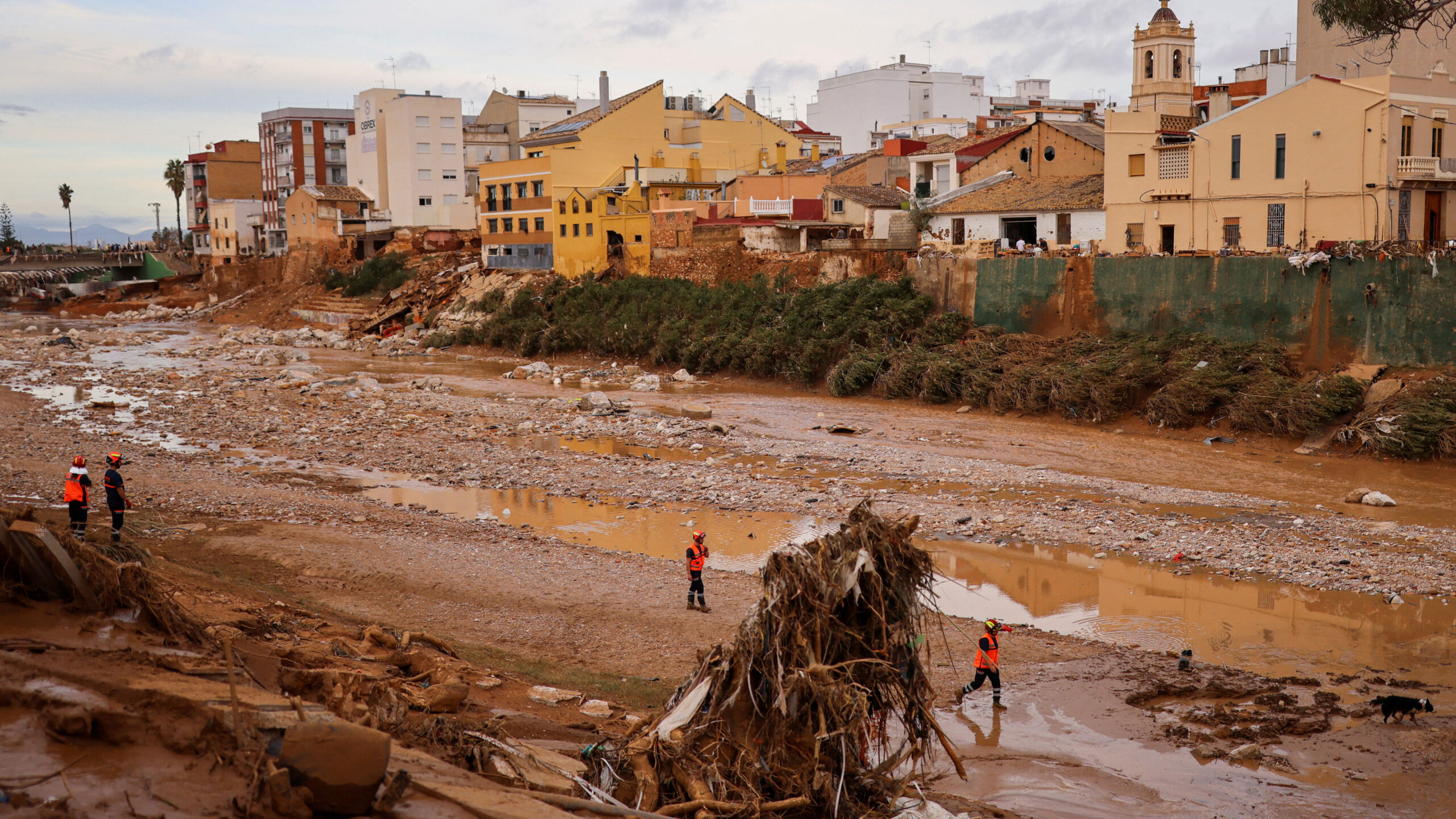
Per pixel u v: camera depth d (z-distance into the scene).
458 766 9.28
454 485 33.88
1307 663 18.88
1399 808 13.02
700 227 70.31
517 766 9.70
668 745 10.48
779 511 30.78
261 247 132.38
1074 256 50.53
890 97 126.06
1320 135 42.19
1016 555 26.31
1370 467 35.38
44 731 7.61
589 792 9.72
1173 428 42.22
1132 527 28.42
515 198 83.69
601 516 30.11
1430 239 42.59
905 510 30.42
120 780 7.05
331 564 22.20
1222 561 25.36
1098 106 100.75
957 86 130.12
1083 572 24.84
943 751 14.93
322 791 7.22
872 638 10.57
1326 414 37.81
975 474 35.38
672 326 64.75
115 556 15.19
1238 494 32.34
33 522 10.80
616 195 74.94
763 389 57.88
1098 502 31.62
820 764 10.15
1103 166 58.53
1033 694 17.23
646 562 24.72
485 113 120.00
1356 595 22.67
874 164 77.75
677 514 30.47
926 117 128.38
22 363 65.12
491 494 32.81
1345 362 40.56
